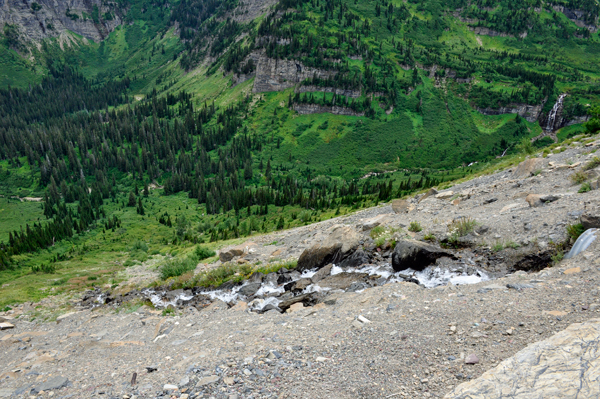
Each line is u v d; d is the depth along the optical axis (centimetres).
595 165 2092
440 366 664
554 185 2100
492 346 680
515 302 853
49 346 1669
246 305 1659
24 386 1048
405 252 1562
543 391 495
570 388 483
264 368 802
